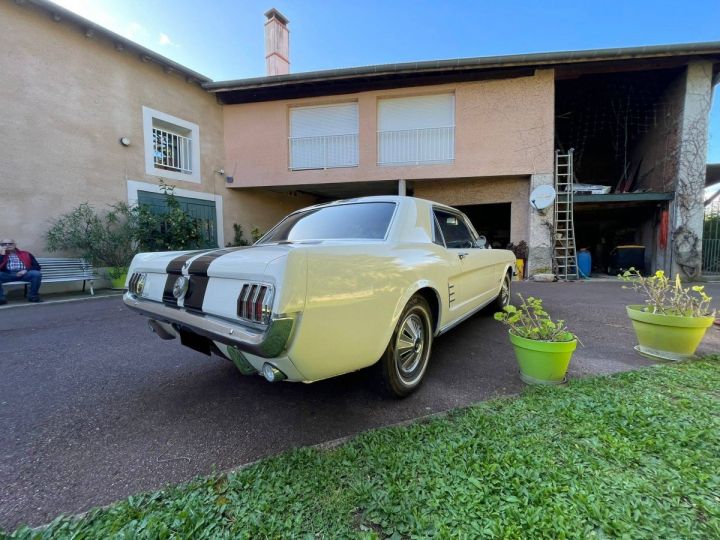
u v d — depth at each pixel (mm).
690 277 8133
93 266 7492
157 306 2188
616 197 8516
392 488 1448
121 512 1362
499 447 1707
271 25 10742
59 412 2236
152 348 3557
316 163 9844
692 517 1263
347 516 1326
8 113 6379
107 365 3076
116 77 7902
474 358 3148
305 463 1646
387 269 2033
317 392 2484
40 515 1384
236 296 1642
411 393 2410
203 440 1911
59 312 5359
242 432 1988
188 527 1275
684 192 8109
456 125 8805
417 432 1866
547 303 5566
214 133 10062
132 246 8016
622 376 2549
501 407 2131
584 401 2152
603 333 3840
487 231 12773
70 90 7180
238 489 1484
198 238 8750
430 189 9812
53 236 6812
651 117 9602
